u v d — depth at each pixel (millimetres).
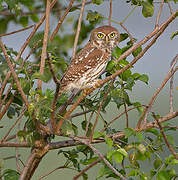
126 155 7371
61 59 8484
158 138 8141
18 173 8562
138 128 8016
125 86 8836
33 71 9047
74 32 9922
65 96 9172
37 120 7695
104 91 9133
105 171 7684
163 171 7582
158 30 7879
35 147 8516
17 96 8906
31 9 10172
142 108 8867
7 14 9867
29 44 8148
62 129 7930
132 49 8430
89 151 8984
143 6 9602
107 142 7426
